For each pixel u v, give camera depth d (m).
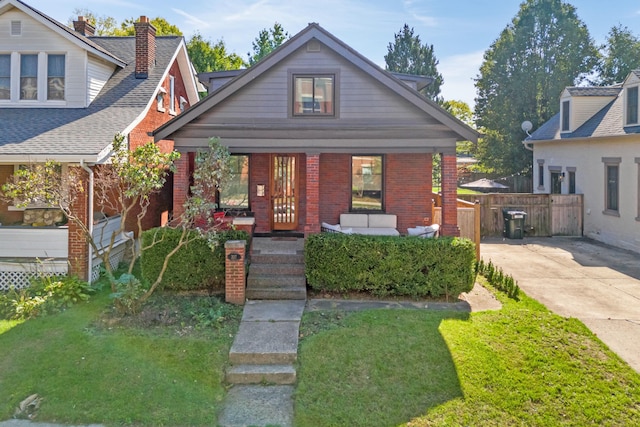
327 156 13.77
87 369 6.52
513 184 31.41
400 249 9.75
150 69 16.16
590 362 6.89
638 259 14.21
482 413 5.69
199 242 9.80
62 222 12.03
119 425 5.50
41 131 11.61
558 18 32.38
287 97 11.58
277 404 6.05
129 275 8.68
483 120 35.25
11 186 8.86
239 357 6.91
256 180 13.95
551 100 31.81
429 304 9.57
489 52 35.59
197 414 5.71
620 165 16.23
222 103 11.60
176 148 11.64
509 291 10.27
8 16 13.34
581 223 18.92
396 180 13.73
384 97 11.57
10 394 5.99
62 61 13.60
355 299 9.87
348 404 5.89
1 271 10.74
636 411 5.75
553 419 5.59
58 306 9.00
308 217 11.46
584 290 10.76
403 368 6.65
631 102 15.50
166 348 7.11
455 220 11.52
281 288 9.85
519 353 7.12
